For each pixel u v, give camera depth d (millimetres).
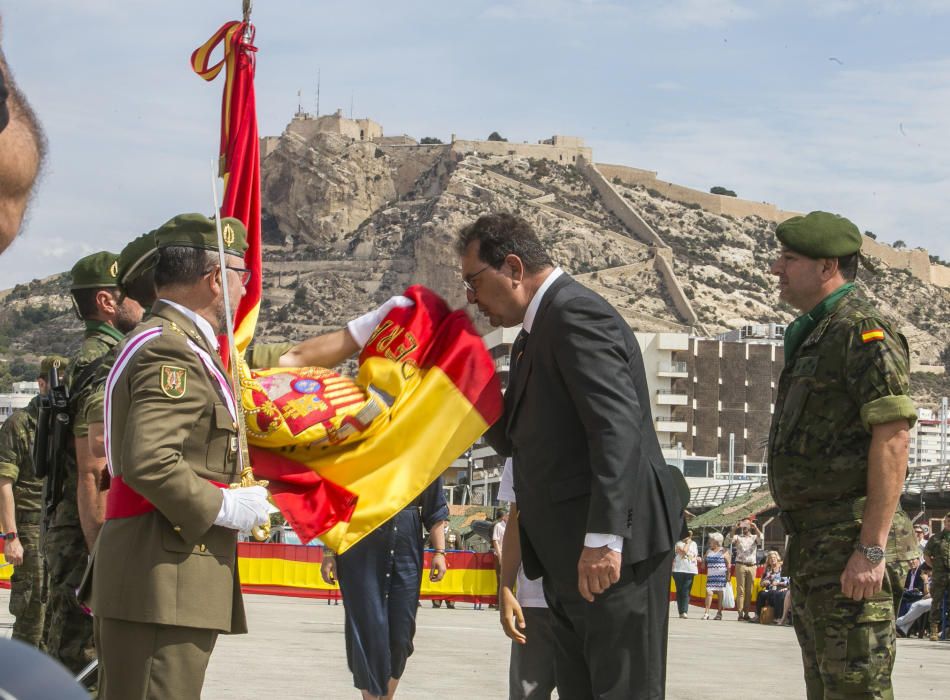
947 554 19766
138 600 4188
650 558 4668
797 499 5238
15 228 2002
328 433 5262
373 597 7281
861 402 5074
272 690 8672
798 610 5328
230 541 4406
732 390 147125
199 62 7730
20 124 1959
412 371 5492
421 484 5355
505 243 4766
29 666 1068
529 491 4797
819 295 5379
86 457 5938
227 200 7617
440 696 8805
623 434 4508
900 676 12070
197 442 4348
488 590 27016
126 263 5586
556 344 4645
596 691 4664
